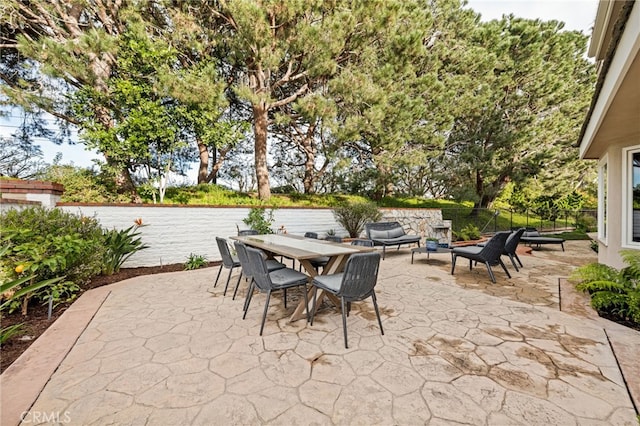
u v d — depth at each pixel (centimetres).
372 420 154
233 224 618
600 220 530
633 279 322
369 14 586
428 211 939
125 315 298
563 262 607
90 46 495
